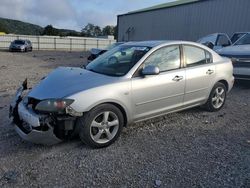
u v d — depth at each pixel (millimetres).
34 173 3463
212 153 4090
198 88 5496
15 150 4051
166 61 4980
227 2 18828
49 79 4465
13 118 4254
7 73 12422
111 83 4219
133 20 30109
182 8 23031
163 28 25656
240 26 18078
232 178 3414
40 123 3779
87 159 3842
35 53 34312
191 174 3498
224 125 5312
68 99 3824
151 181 3332
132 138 4586
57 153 3996
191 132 4914
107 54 5336
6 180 3301
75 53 36500
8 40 44625
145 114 4684
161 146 4305
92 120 4020
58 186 3209
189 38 22641
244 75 8555
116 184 3264
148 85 4570
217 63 5918
